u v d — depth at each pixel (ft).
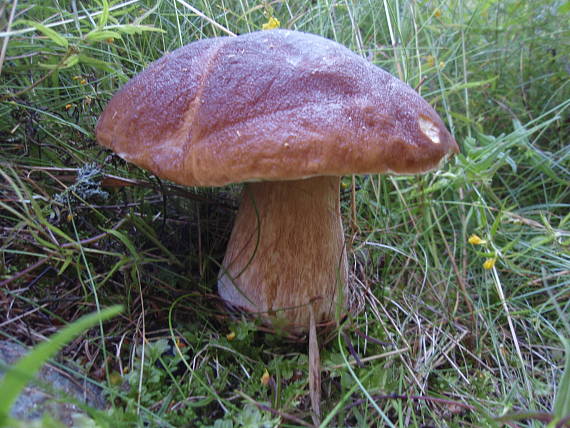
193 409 0.57
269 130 0.51
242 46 0.58
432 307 0.87
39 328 0.59
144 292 0.69
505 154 0.88
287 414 0.55
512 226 0.99
